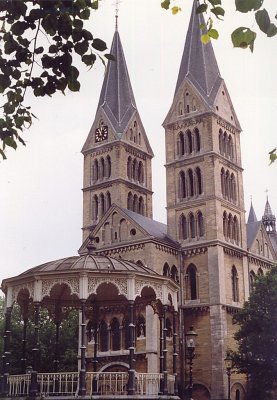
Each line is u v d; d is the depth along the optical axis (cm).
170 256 7750
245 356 6366
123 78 10219
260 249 8688
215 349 7238
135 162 9781
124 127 9662
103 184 9444
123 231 7806
